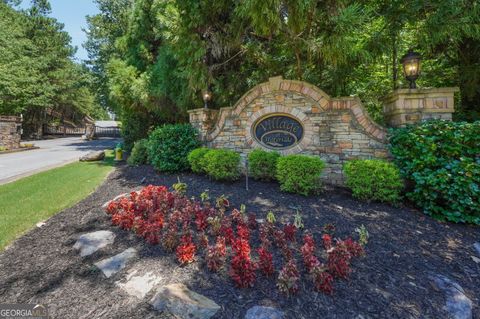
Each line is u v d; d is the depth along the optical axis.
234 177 4.82
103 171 7.44
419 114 4.01
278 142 5.11
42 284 2.15
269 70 6.52
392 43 4.93
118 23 15.08
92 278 2.21
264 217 3.17
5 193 4.90
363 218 3.20
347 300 1.83
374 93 7.12
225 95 6.77
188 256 2.27
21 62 20.25
